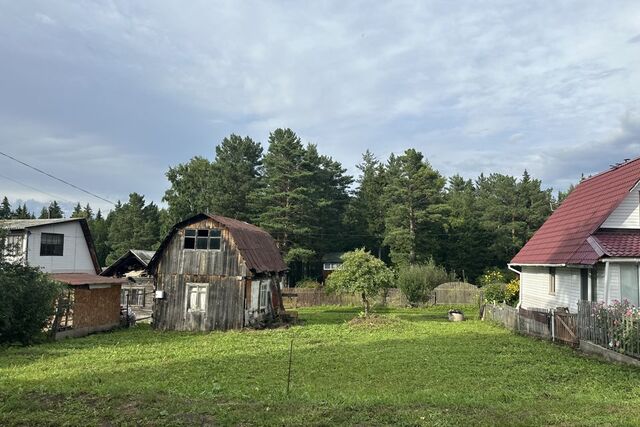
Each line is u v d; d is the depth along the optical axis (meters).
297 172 53.34
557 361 13.79
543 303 24.05
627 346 13.30
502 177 67.56
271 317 29.05
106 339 20.98
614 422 7.38
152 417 7.79
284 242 52.31
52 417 7.86
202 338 21.08
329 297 42.84
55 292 20.23
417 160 55.38
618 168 22.92
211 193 58.34
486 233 62.00
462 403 8.62
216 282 25.20
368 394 9.73
